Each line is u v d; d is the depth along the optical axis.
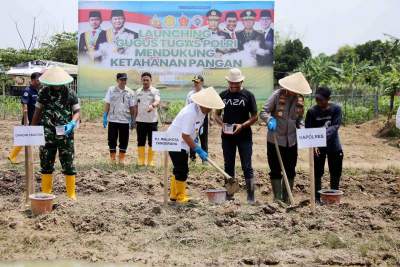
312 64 34.62
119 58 23.34
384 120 21.78
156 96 12.56
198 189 10.98
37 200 7.93
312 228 7.52
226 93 9.02
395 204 8.73
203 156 8.41
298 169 12.39
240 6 22.84
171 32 23.11
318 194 9.23
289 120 8.92
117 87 12.38
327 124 9.03
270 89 22.97
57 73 8.54
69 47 42.16
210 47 23.06
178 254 6.84
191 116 8.21
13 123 21.98
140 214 7.96
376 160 15.45
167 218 7.79
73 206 8.22
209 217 7.78
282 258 6.62
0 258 6.72
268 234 7.31
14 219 7.78
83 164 12.55
